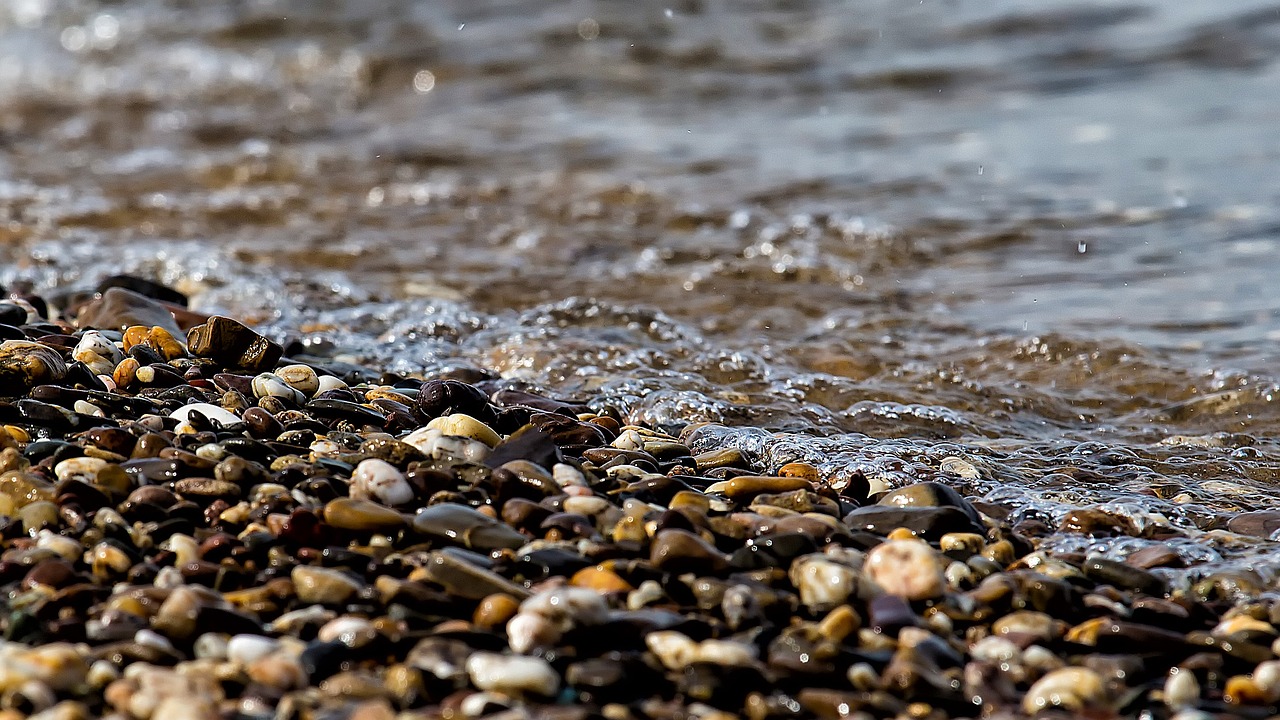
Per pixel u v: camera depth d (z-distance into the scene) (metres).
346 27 18.98
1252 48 15.59
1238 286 8.95
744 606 3.96
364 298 8.87
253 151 13.55
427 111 15.71
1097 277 9.34
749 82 16.00
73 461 4.58
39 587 3.91
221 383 5.79
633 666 3.64
